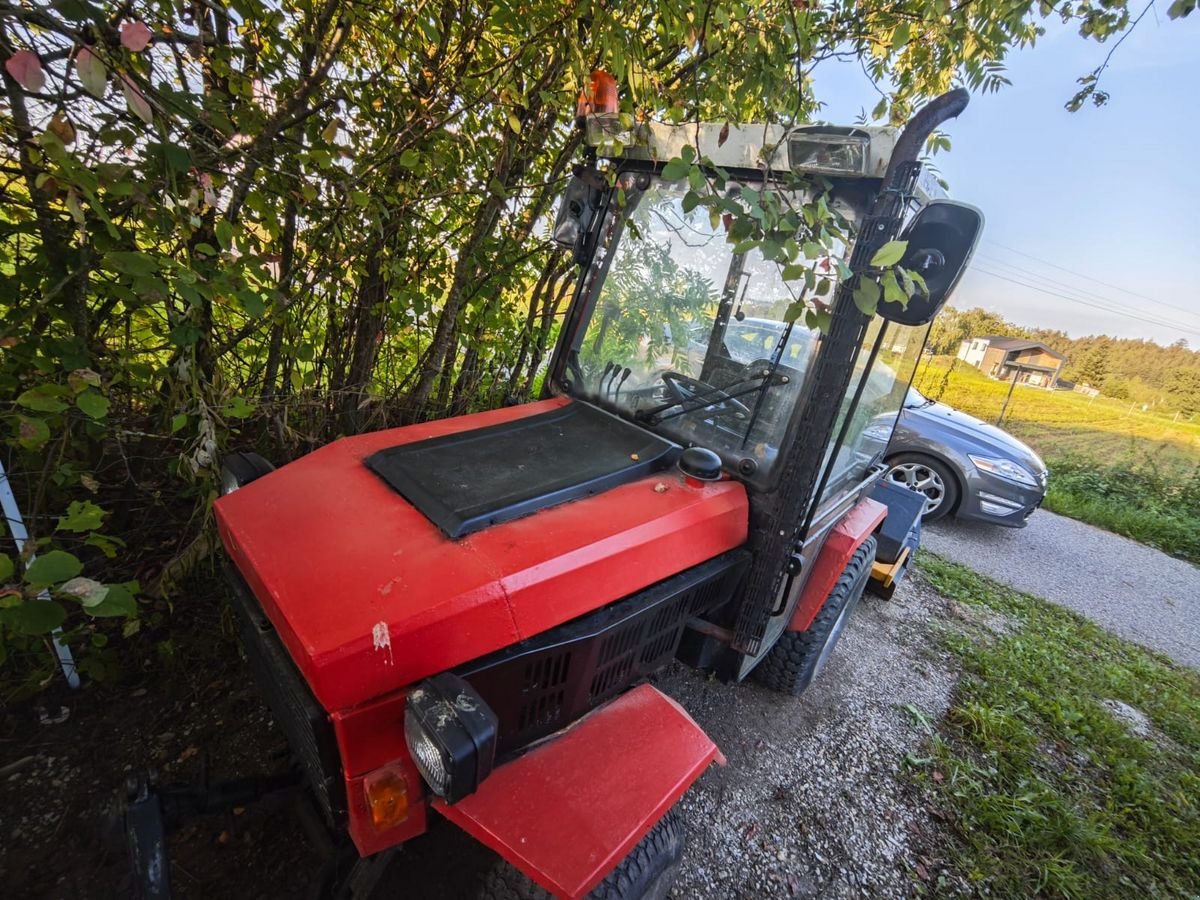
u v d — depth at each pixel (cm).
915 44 319
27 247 176
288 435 284
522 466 166
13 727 195
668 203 210
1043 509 820
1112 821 258
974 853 228
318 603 110
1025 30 295
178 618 243
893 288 137
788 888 197
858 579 282
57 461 201
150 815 130
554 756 131
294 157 210
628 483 172
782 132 177
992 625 420
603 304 227
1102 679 379
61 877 158
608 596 141
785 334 185
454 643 114
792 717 276
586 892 106
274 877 167
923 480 610
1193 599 587
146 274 150
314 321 279
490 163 284
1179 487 878
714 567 176
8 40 147
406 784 113
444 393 359
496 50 265
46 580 133
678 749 138
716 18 214
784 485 181
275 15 209
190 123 183
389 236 271
